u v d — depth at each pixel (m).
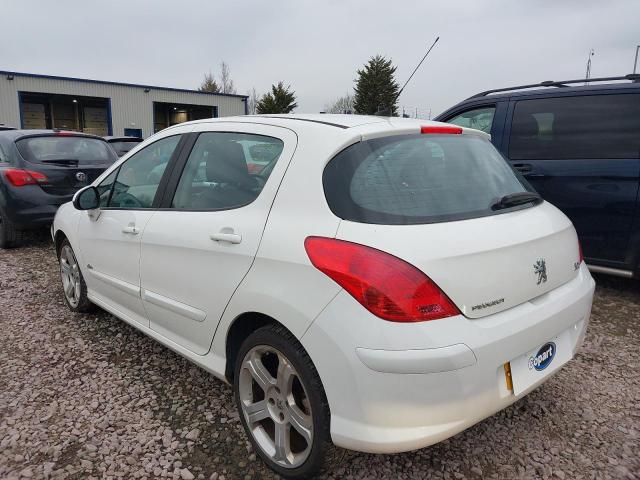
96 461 2.36
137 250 3.01
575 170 4.35
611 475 2.25
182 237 2.62
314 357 1.92
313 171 2.14
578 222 4.39
